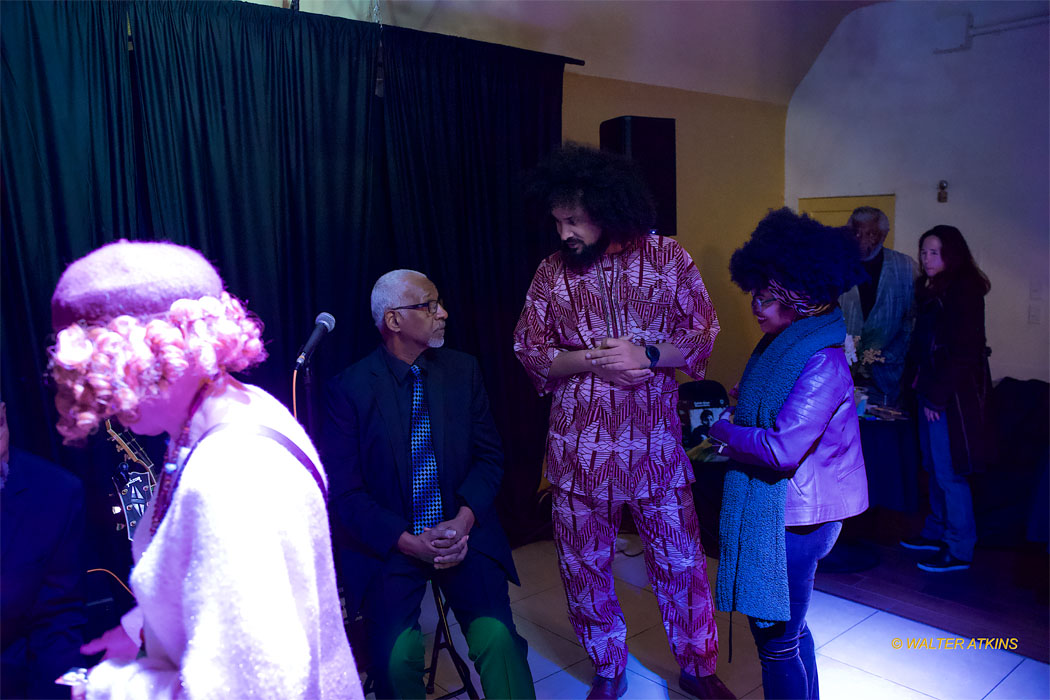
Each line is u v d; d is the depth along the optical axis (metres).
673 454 2.44
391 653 2.07
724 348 5.18
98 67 2.54
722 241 5.12
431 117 3.42
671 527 2.45
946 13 4.67
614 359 2.26
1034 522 3.33
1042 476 3.31
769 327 2.08
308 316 3.09
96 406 0.90
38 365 2.49
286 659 0.85
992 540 3.85
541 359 2.47
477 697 2.23
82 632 1.72
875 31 4.99
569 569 2.51
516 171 3.72
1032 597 3.29
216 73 2.78
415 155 3.39
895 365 3.86
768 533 1.91
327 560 1.01
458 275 3.57
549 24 3.83
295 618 0.88
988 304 4.66
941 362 3.51
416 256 3.42
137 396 0.90
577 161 2.31
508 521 3.88
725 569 2.00
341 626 1.07
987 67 4.54
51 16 2.44
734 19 4.48
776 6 4.58
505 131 3.68
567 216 2.29
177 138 2.71
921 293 3.65
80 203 2.52
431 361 2.37
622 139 3.56
